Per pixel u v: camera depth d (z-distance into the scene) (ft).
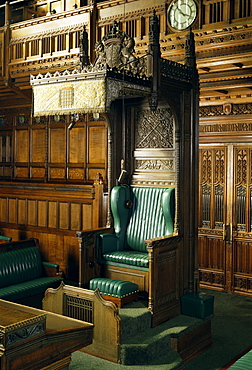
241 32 19.29
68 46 24.50
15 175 30.63
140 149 20.95
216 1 20.12
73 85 16.61
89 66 16.08
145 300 18.08
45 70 25.41
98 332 15.88
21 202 25.45
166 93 18.06
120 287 16.94
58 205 23.65
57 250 23.80
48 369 10.50
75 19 24.27
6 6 26.86
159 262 17.39
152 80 17.11
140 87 16.78
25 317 10.46
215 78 22.07
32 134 29.60
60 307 16.78
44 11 31.32
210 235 26.94
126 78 16.28
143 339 15.84
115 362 15.44
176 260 18.48
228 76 21.72
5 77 26.91
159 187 20.25
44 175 29.12
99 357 15.85
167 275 17.89
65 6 30.12
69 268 23.26
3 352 9.48
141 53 22.17
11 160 30.78
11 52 26.78
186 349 16.99
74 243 23.04
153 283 16.97
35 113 17.85
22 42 26.22
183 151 19.07
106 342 15.67
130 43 18.98
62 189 23.29
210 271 26.96
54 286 20.33
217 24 20.07
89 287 18.16
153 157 20.49
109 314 15.57
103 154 26.13
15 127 30.42
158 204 20.10
